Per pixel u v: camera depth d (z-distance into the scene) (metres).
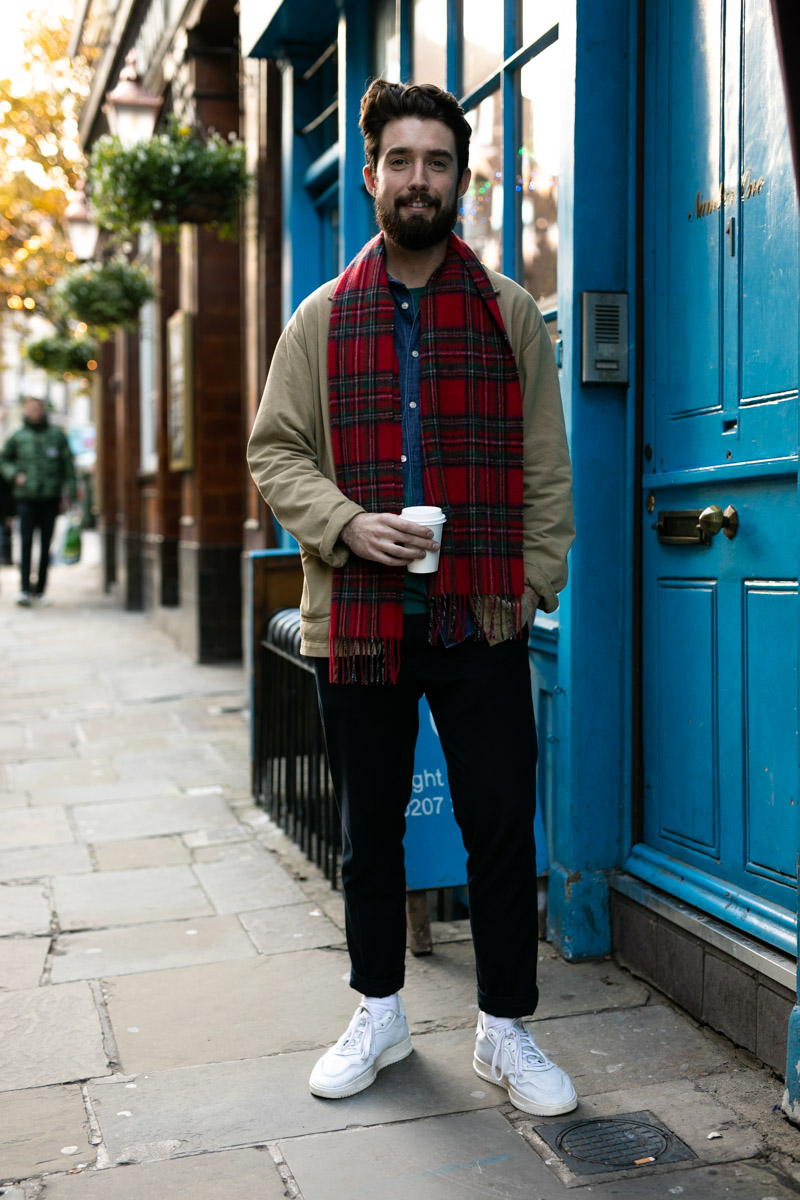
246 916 3.34
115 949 3.09
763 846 2.41
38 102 12.45
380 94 2.05
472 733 2.14
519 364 2.19
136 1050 2.49
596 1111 2.20
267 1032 2.58
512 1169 2.01
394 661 2.09
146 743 5.71
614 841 2.97
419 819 3.06
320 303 2.19
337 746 2.22
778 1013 2.29
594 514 2.91
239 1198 1.92
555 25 3.09
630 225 2.87
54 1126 2.17
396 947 2.32
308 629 2.19
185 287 8.52
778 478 2.33
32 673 7.78
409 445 2.10
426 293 2.11
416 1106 2.23
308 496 2.08
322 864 3.73
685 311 2.66
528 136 3.33
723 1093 2.26
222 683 7.34
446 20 3.87
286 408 2.17
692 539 2.62
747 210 2.42
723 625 2.54
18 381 40.28
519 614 2.10
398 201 2.04
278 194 6.34
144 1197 1.93
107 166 6.34
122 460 11.99
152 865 3.83
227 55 7.63
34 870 3.78
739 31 2.43
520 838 2.16
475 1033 2.55
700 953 2.56
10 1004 2.74
